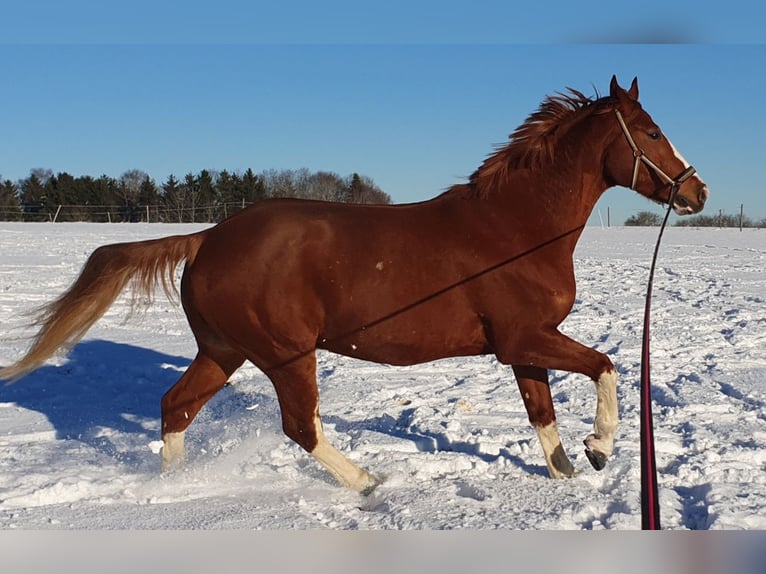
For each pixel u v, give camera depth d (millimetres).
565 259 4738
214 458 5293
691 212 4902
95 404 6844
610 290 13609
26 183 63344
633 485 4633
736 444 5348
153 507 4453
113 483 4766
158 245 4945
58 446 5625
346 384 7441
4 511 4348
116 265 4953
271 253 4641
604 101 4801
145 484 4777
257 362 4832
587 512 4254
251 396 7082
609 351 8609
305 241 4656
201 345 5062
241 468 5145
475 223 4688
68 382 7641
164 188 56375
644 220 46750
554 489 4660
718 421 5887
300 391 4738
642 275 15906
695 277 15477
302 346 4688
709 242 26328
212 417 6441
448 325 4672
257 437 5723
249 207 4988
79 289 5027
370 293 4617
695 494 4531
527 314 4621
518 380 4938
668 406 6355
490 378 7625
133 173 61562
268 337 4688
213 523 4172
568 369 4637
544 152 4785
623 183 4887
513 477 4922
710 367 7770
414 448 5508
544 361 4641
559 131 4840
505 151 4852
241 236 4734
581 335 9562
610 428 4582
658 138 4812
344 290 4641
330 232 4684
